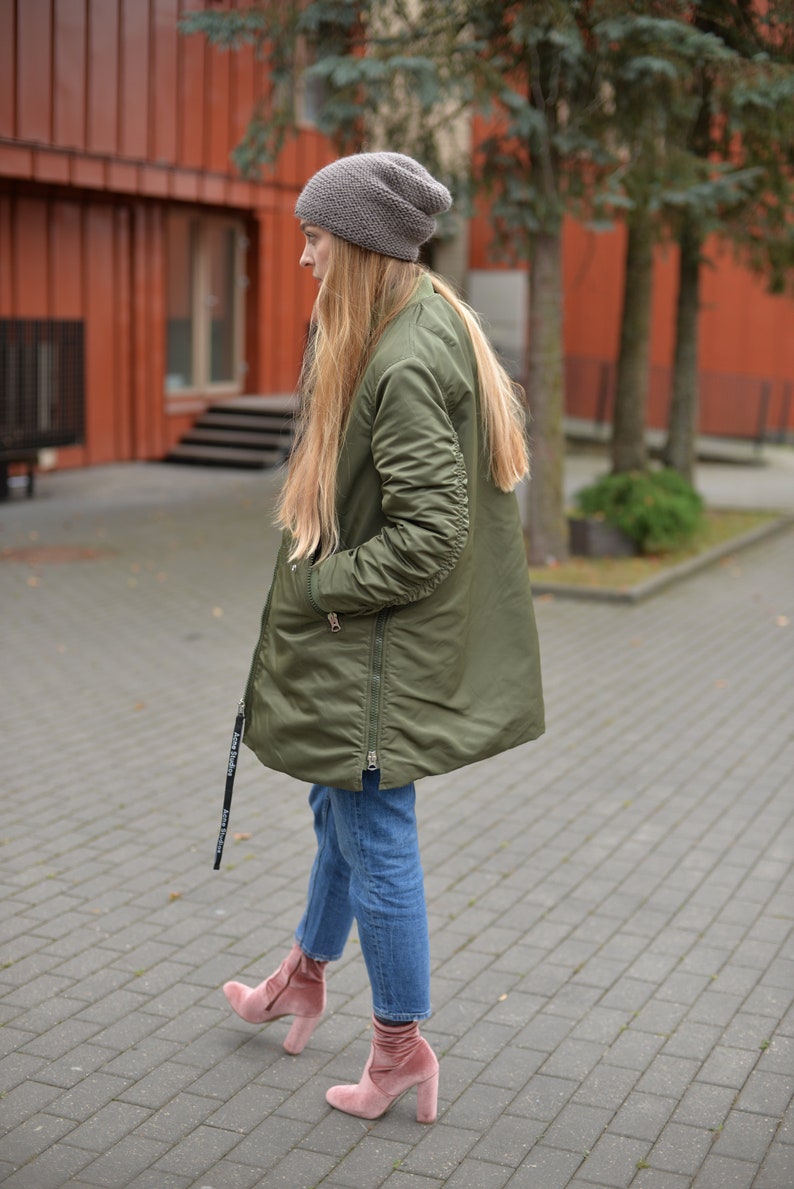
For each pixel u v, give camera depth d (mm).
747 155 10406
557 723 6504
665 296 21891
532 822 5074
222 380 18250
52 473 15344
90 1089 3090
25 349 13492
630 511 10883
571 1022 3479
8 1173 2740
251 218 18031
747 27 9289
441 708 2662
